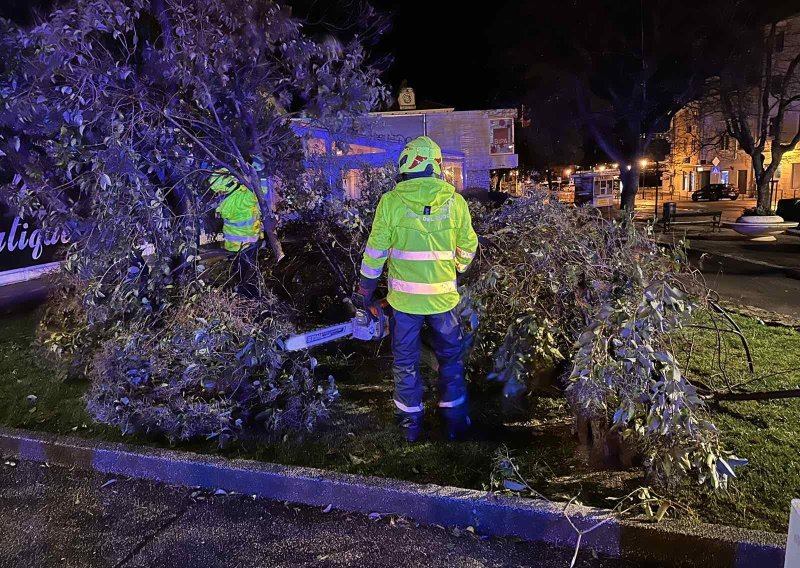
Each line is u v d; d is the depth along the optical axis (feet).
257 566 9.71
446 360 13.41
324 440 13.26
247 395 13.92
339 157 19.45
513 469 11.26
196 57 13.37
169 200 16.05
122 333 14.51
